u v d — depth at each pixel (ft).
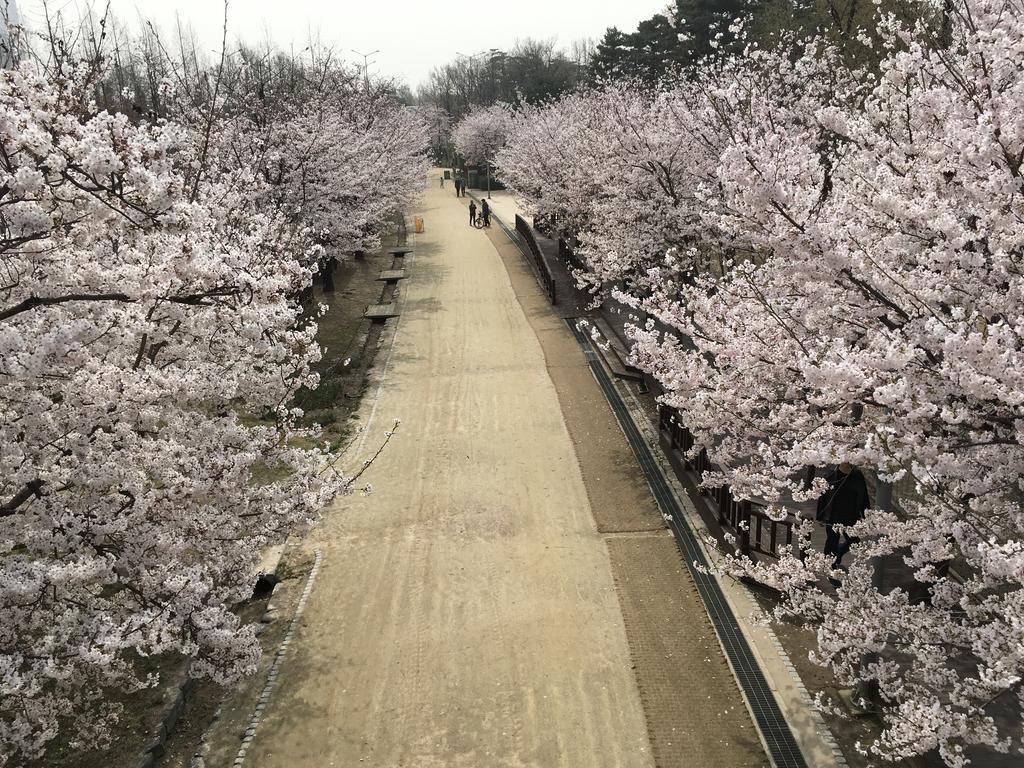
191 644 21.83
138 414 22.81
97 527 20.42
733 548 34.91
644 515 40.57
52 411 21.33
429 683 28.55
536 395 58.44
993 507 19.30
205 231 26.32
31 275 21.61
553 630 31.35
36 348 17.76
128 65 94.58
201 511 24.64
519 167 111.34
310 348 29.25
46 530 20.07
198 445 24.95
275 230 49.98
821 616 26.27
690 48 122.93
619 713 26.66
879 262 20.97
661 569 35.53
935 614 20.44
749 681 27.86
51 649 18.51
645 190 56.95
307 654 30.45
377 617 32.60
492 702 27.45
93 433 22.12
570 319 78.43
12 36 27.58
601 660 29.45
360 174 82.69
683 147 53.78
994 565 15.20
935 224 19.49
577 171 80.33
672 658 29.40
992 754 21.95
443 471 46.29
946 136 22.40
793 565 25.45
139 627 19.03
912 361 18.47
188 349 25.93
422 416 54.90
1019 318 18.39
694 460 42.42
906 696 21.62
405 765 24.79
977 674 24.64
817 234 19.70
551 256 109.50
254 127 68.23
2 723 18.95
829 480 35.70
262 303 23.61
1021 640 16.12
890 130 28.02
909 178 23.50
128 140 18.57
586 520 40.29
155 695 27.81
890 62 27.94
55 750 25.29
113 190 18.52
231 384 25.18
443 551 37.60
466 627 31.76
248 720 27.09
